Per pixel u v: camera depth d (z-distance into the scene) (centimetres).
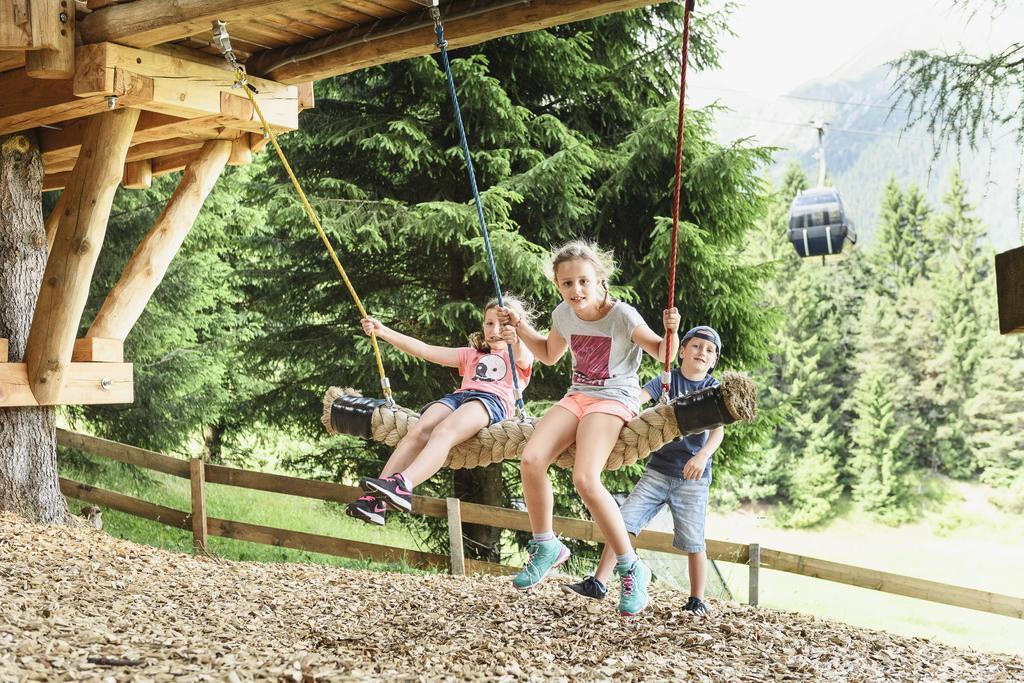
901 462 3750
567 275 425
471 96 992
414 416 479
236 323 1455
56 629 383
